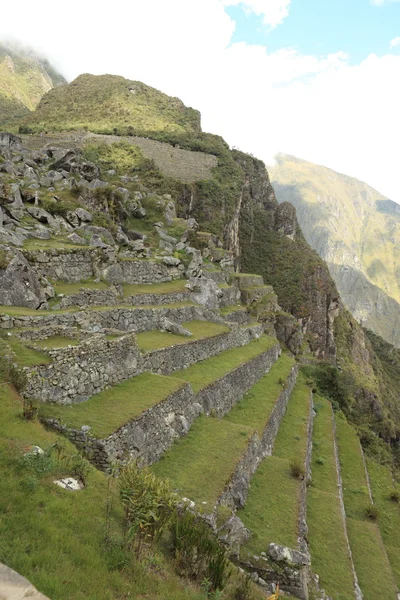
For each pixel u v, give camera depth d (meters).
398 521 22.70
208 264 45.03
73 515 7.87
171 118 117.25
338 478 23.28
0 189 26.27
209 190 82.69
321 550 15.38
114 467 9.84
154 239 39.12
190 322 29.31
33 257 20.61
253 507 14.65
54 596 5.64
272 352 37.53
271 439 22.02
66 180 36.69
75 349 13.65
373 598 14.77
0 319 14.31
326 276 113.50
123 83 127.62
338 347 107.50
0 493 7.58
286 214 123.19
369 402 76.31
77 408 12.97
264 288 63.28
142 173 73.94
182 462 14.21
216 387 21.31
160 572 7.77
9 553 6.17
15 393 11.40
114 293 23.31
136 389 15.54
